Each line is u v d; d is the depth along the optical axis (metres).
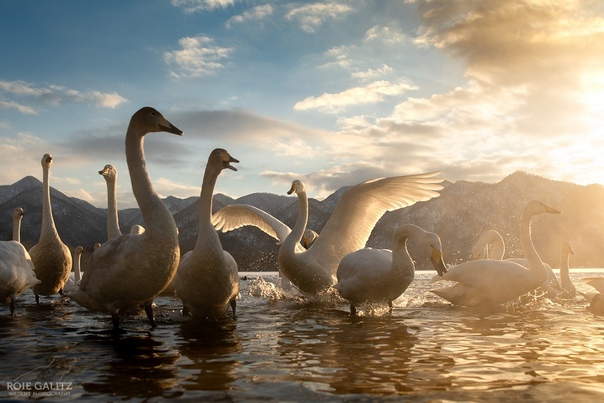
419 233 2.54
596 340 1.87
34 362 1.54
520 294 2.86
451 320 2.38
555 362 1.51
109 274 2.02
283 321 2.36
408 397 1.17
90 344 1.82
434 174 3.08
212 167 2.32
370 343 1.81
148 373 1.40
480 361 1.52
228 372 1.40
